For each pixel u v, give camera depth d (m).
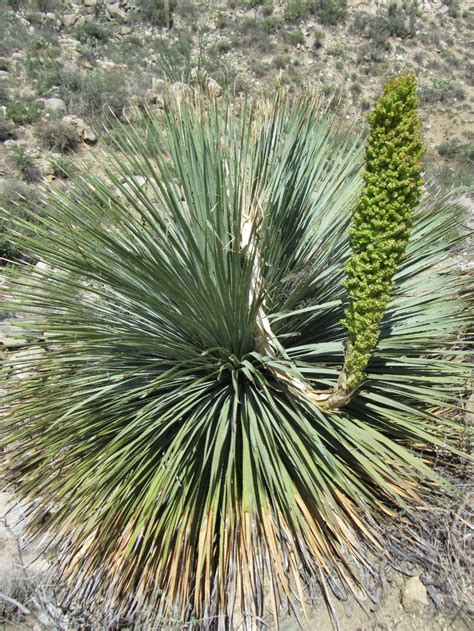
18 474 2.89
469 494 2.70
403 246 1.88
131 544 2.21
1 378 2.97
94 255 2.81
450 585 2.44
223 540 2.33
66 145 8.77
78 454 2.67
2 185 6.79
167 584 2.39
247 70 15.35
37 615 2.50
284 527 2.36
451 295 3.04
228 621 2.28
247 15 17.88
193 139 2.84
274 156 3.00
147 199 2.65
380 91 16.55
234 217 2.27
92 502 2.42
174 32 14.11
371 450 2.58
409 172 1.77
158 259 2.53
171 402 2.63
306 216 3.04
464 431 2.70
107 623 2.40
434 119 16.56
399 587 2.48
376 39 18.83
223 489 2.44
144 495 2.51
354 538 2.47
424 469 2.38
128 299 2.92
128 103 10.05
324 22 18.98
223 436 2.32
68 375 2.76
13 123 9.19
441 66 18.81
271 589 2.27
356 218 1.91
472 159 13.78
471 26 21.38
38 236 2.97
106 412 2.57
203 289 2.43
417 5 21.50
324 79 16.52
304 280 2.75
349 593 2.45
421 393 2.66
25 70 11.55
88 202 3.15
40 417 2.78
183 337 2.85
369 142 1.82
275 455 2.39
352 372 2.08
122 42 14.27
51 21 14.70
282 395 2.64
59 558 2.65
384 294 1.94
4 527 2.82
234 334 2.60
